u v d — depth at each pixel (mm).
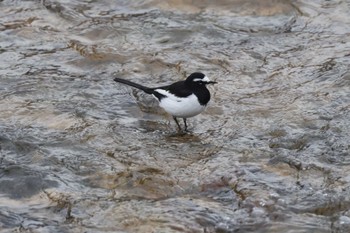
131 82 16516
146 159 14891
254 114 16750
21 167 14477
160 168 14578
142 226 12820
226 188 13969
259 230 12758
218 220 12984
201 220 12977
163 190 13906
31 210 13406
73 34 20484
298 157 14852
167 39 20234
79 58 19266
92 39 20297
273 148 15320
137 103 17312
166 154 15102
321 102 17156
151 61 19094
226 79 18406
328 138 15555
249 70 18828
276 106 17078
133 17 21281
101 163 14711
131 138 15766
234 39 20312
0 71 18562
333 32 20703
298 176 14289
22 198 13781
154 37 20312
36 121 16344
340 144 15305
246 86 18094
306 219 12977
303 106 17000
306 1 22062
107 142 15555
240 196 13719
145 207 13328
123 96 17578
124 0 22062
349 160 14758
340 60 19156
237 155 15078
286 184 14023
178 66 18984
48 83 18000
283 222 12898
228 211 13250
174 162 14805
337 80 18125
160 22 20984
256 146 15422
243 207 13367
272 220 12969
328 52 19656
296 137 15633
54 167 14602
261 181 14117
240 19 21266
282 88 17938
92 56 19281
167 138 15828
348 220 12906
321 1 22109
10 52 19531
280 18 21375
